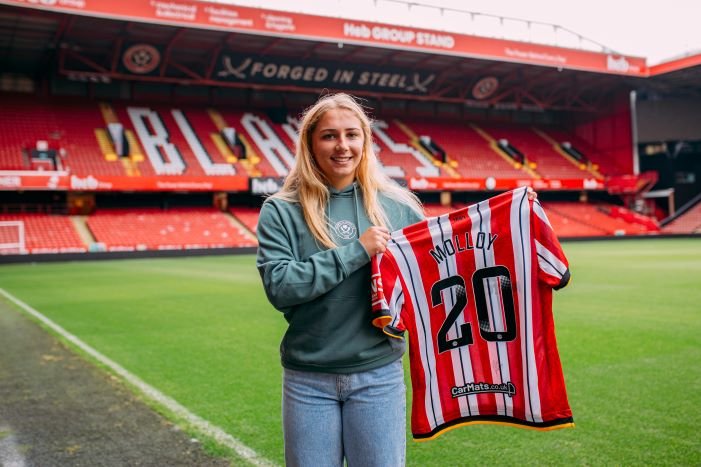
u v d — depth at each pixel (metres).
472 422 2.30
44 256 23.86
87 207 29.36
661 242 31.25
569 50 33.03
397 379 2.07
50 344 7.37
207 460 3.56
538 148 40.75
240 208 32.62
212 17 25.11
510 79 36.44
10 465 3.56
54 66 30.20
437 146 37.59
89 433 4.09
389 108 39.75
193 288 13.54
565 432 3.92
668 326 7.69
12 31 25.19
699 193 40.19
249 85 32.25
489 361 2.29
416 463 3.50
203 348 6.96
